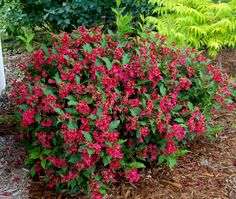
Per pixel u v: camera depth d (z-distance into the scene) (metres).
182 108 3.17
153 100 2.93
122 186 3.04
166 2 4.77
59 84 2.81
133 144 2.95
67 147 2.68
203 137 3.64
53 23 5.52
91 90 2.78
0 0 5.58
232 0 4.91
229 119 3.96
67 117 2.66
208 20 4.93
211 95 3.23
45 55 3.12
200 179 3.16
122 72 2.93
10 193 2.95
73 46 3.20
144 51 3.12
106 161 2.62
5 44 5.66
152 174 3.18
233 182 3.15
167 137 2.88
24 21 5.45
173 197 2.98
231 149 3.52
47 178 2.91
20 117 3.03
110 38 3.29
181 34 4.50
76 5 5.24
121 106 2.81
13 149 3.38
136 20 5.44
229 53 5.42
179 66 3.26
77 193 2.94
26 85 3.08
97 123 2.60
